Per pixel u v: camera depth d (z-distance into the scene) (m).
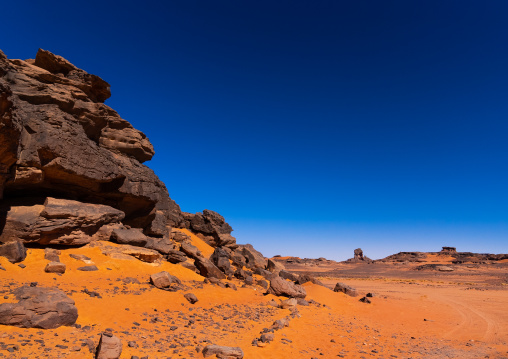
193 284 26.12
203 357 12.45
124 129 34.84
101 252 25.91
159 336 14.09
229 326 17.52
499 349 19.22
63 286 17.95
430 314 30.80
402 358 16.53
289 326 19.62
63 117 25.34
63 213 24.53
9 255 19.66
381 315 28.47
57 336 11.73
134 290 20.41
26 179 22.84
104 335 10.98
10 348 9.84
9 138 20.11
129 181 32.94
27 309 12.29
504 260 119.25
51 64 28.05
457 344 20.36
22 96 23.95
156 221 40.53
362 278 80.88
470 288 56.78
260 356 13.64
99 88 31.28
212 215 54.50
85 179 27.41
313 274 92.56
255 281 35.16
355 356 15.94
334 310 27.50
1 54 23.33
